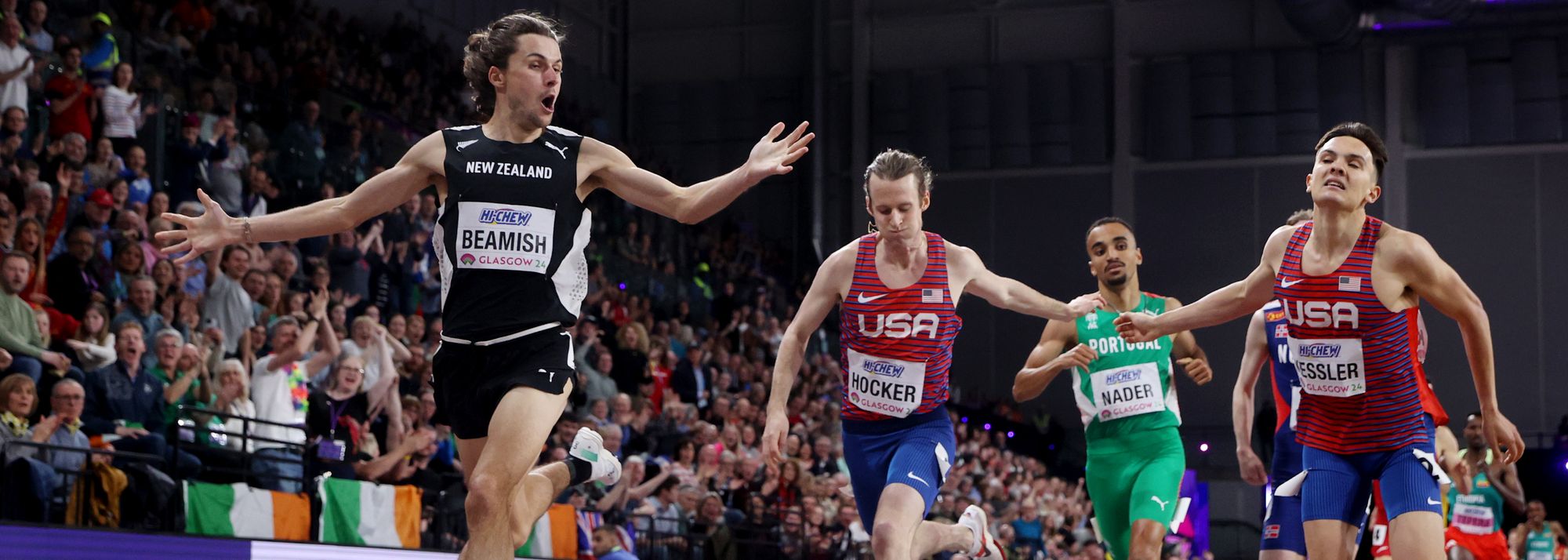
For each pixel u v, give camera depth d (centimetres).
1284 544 605
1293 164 2430
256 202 1202
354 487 800
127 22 1328
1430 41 2406
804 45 2630
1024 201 2552
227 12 1453
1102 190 2520
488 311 400
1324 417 511
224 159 1163
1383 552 800
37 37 1098
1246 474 642
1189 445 2422
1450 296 476
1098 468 662
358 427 886
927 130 2589
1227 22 2502
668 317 1844
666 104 2681
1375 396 494
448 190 408
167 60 1280
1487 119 2367
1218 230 2456
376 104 1648
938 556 1146
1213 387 2444
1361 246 482
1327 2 2269
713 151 2648
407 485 896
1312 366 499
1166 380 659
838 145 2630
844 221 2597
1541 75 2350
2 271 753
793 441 1405
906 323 519
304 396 902
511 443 384
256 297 983
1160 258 2481
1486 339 480
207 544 635
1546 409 2317
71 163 953
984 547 624
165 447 750
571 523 940
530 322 401
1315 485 511
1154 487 636
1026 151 2553
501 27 416
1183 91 2491
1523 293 2345
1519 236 2353
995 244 2555
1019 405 2545
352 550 732
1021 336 2567
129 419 780
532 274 402
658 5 2720
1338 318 486
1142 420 650
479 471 382
